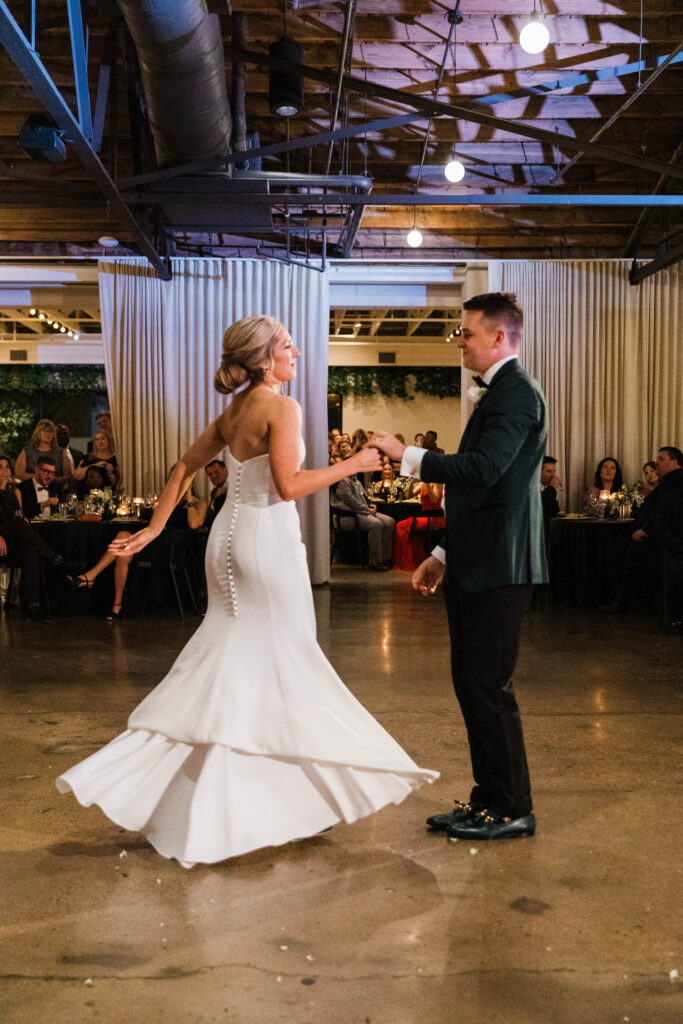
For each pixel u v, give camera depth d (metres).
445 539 2.99
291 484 2.48
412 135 8.12
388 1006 1.85
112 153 6.29
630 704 4.45
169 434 9.52
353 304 10.08
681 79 7.32
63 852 2.65
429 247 9.72
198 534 7.91
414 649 5.88
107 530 7.64
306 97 7.50
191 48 4.81
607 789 3.21
